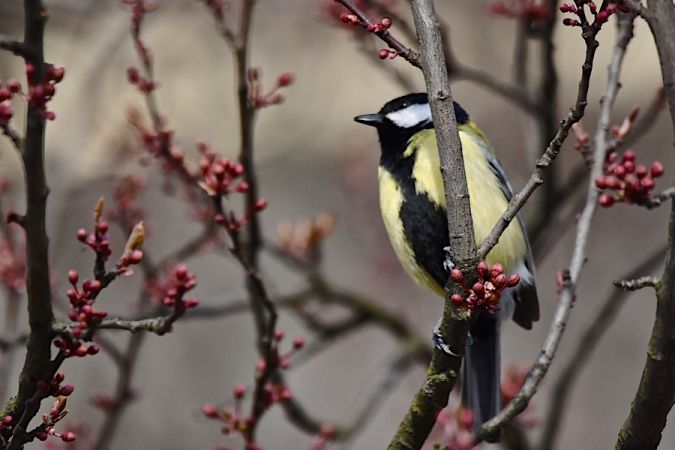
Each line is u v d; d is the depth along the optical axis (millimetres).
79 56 13984
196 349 14570
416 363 11016
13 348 8016
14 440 4938
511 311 8219
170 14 14352
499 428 6535
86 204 13297
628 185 5883
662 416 5301
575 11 4816
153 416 13719
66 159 10992
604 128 7164
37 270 4969
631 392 15398
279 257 10719
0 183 8820
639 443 5430
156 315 8797
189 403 14000
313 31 16969
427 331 14500
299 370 15594
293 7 15312
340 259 15852
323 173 17062
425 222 8016
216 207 6848
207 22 14992
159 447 13414
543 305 16203
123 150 11008
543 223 10531
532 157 10359
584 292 16328
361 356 15703
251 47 16953
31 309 5008
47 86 4805
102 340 8438
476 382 8102
